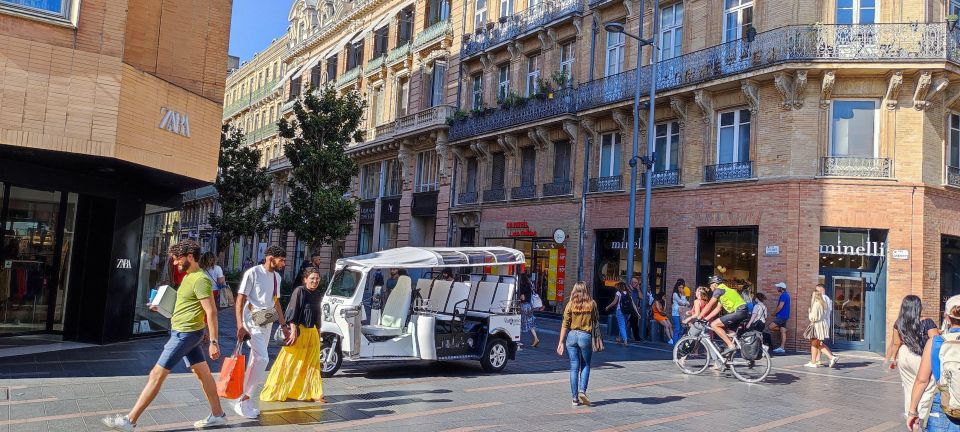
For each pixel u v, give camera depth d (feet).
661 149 71.82
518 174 89.51
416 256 37.14
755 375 38.99
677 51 71.05
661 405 30.19
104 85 33.76
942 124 59.31
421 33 110.63
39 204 41.93
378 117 123.95
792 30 59.00
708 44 66.90
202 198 183.01
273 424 23.38
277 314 25.72
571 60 84.02
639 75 65.77
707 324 40.29
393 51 117.91
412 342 35.91
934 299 57.16
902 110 58.03
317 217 76.13
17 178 36.01
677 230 67.72
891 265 57.16
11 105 31.50
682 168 68.03
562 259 80.53
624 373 40.09
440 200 102.01
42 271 42.57
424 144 106.93
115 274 43.04
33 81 32.09
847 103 59.62
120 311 43.37
